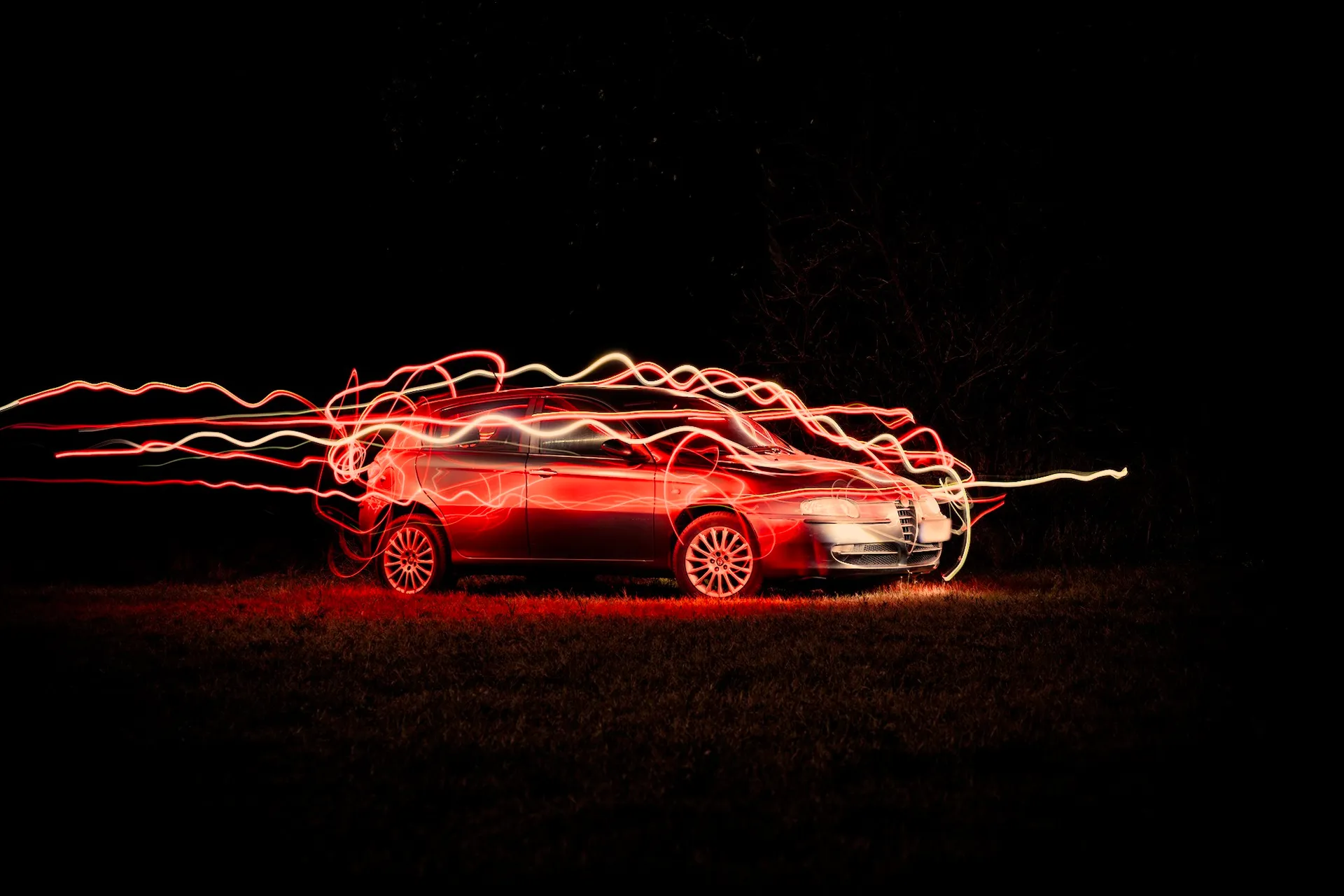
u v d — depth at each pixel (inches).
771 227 592.7
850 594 407.2
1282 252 553.6
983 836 160.6
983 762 194.2
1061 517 539.2
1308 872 149.5
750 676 256.7
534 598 398.3
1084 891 144.2
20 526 576.1
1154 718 220.7
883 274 559.2
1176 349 566.3
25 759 197.8
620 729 213.3
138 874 150.9
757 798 176.9
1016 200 546.6
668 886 146.2
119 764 195.3
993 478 535.2
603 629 315.6
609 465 406.9
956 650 283.9
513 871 150.7
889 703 229.6
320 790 182.5
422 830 165.0
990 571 484.1
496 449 423.5
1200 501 523.2
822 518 385.7
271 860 155.1
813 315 572.7
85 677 259.8
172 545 557.9
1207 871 149.7
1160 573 447.2
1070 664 270.5
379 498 437.7
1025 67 554.9
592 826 165.9
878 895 143.5
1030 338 532.7
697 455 405.1
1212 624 325.7
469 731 212.1
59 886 147.6
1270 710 225.8
